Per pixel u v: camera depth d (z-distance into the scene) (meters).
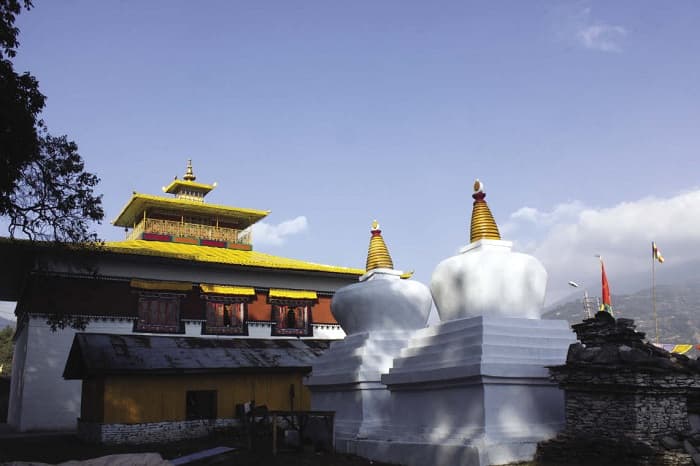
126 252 30.91
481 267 15.21
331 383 18.05
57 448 21.14
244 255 40.00
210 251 39.28
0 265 32.34
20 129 15.94
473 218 16.50
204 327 33.91
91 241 22.11
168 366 23.56
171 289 33.22
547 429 13.70
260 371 25.73
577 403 12.80
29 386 28.47
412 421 15.41
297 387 26.84
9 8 15.52
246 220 44.97
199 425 24.05
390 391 16.39
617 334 12.81
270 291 36.22
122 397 22.56
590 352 12.69
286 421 18.84
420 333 16.55
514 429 13.41
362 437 16.41
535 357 14.15
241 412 24.61
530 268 15.42
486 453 12.63
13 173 16.61
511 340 14.23
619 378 11.90
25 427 28.06
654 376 11.90
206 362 24.83
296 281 37.41
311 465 15.12
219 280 35.06
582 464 12.18
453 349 14.62
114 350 23.78
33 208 20.09
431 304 19.34
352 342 18.48
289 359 27.19
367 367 17.28
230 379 25.36
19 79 16.22
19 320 34.59
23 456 18.84
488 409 13.30
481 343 13.91
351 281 38.88
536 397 13.95
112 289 31.73
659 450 11.34
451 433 14.04
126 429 22.30
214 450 17.12
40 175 19.94
